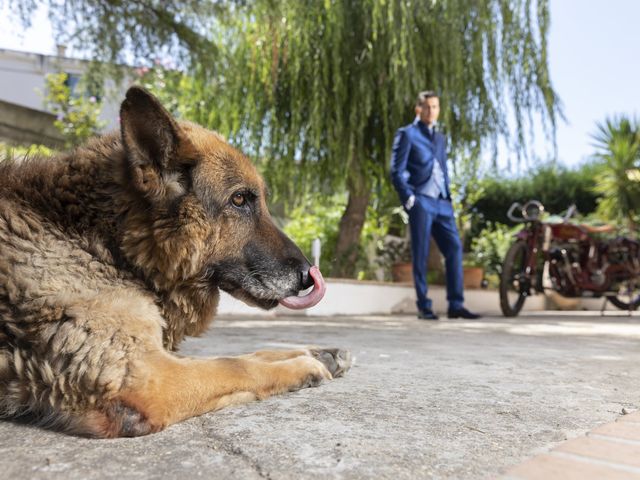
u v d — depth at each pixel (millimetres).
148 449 1301
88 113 8672
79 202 1780
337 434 1419
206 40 7492
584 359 3066
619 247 8461
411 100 8750
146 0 6734
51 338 1521
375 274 10484
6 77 17625
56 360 1509
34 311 1538
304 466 1160
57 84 9094
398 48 8266
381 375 2400
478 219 15516
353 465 1168
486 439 1387
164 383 1512
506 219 16688
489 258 12672
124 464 1184
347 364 2373
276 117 9055
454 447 1311
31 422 1593
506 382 2270
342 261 9266
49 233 1691
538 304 12109
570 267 8297
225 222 2004
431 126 6617
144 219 1802
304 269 2221
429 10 8508
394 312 8984
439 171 6582
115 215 1792
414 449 1289
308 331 4723
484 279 11141
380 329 5121
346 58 8586
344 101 8641
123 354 1503
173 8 6906
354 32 8625
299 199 9867
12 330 1547
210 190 1951
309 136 9016
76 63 8070
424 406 1774
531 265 7996
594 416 1660
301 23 7980
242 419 1573
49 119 7641
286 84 8945
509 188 16859
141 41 6945
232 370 1733
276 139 9086
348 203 9516
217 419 1574
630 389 2141
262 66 8523
